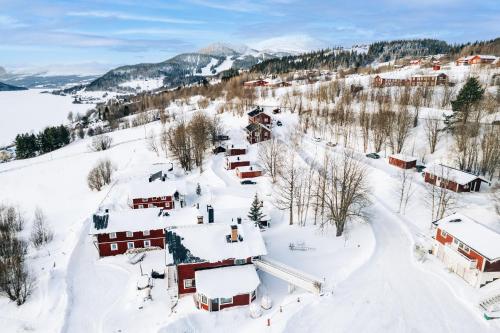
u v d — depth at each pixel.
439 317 39.06
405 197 69.44
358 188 61.31
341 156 90.00
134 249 57.25
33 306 44.81
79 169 112.06
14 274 47.16
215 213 61.91
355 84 160.38
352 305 41.03
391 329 37.41
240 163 96.31
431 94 125.19
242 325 39.62
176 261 43.25
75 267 53.22
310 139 112.00
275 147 95.25
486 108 95.12
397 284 44.66
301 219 63.25
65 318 42.09
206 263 44.69
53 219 75.88
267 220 62.69
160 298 45.22
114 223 56.44
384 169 84.88
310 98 150.75
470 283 44.19
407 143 97.38
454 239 47.19
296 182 70.50
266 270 45.47
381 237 56.62
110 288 48.31
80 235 62.09
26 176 110.69
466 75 146.38
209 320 40.38
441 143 92.94
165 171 95.00
